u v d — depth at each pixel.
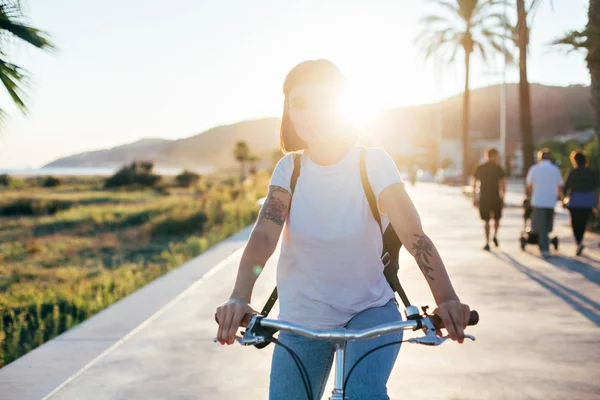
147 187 64.94
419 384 5.02
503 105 38.03
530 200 12.20
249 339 2.26
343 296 2.67
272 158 55.56
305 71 2.64
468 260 10.80
